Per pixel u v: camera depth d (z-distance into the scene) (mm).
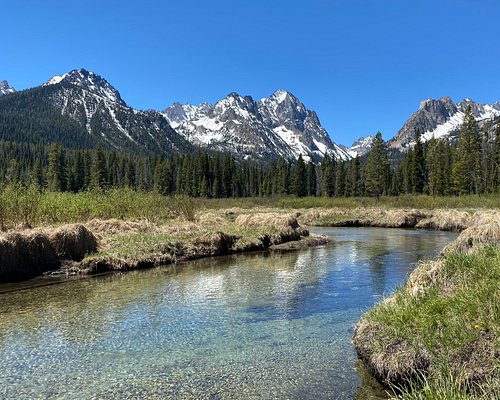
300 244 23406
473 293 6414
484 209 39688
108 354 7289
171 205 27141
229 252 20922
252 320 9281
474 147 71875
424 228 35000
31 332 8516
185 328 8734
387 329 6711
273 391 5906
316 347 7570
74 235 15586
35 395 5809
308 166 130125
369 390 5965
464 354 5434
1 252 13484
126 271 15617
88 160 111000
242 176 140125
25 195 18656
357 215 41844
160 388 5984
